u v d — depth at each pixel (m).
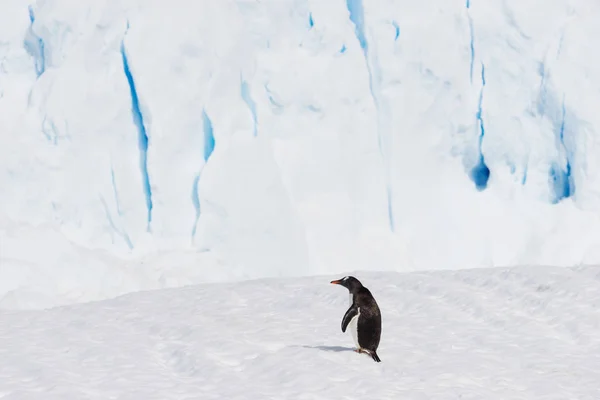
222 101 91.00
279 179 88.38
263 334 40.34
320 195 91.19
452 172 96.31
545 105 95.81
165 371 34.47
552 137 95.50
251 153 88.75
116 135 89.06
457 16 97.19
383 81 95.44
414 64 95.94
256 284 54.75
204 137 90.44
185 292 52.88
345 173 92.69
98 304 50.22
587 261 89.88
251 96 92.38
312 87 93.44
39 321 45.00
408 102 95.44
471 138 96.88
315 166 91.81
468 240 93.12
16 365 34.88
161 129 88.12
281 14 95.06
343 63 95.12
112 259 81.00
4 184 87.12
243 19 94.31
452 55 96.25
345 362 34.19
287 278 56.56
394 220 94.38
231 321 43.66
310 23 96.25
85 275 77.00
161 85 89.00
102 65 90.44
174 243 87.00
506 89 96.50
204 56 90.88
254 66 93.19
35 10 93.56
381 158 94.88
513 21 96.88
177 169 88.62
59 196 87.19
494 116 96.25
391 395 29.83
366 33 96.38
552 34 96.88
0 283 74.25
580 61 95.56
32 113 89.88
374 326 33.19
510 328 41.31
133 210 87.69
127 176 88.25
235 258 86.00
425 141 95.69
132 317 45.84
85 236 86.62
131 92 90.12
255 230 86.75
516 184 96.06
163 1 92.44
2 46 92.81
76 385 31.61
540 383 32.03
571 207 93.50
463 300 46.88
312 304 47.84
